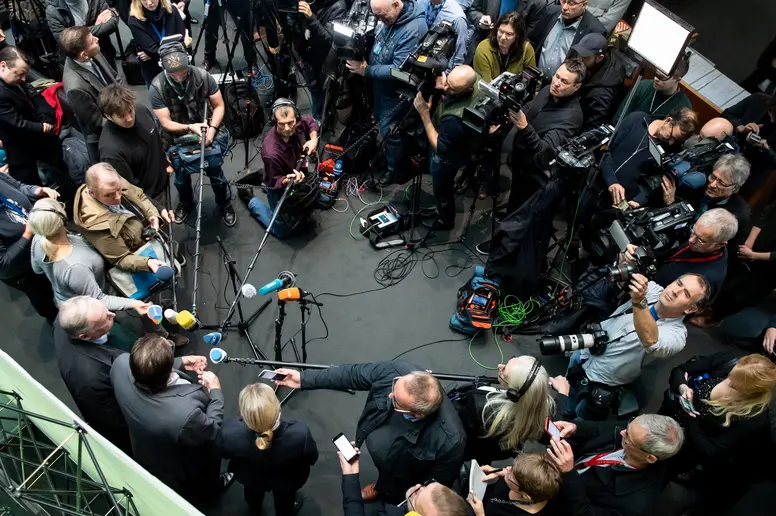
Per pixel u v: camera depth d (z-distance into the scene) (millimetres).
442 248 4539
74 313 2549
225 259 3977
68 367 2674
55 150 4277
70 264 2963
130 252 3234
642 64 4441
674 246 3398
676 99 4023
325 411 3547
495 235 3830
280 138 4051
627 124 3812
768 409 2547
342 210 4793
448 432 2414
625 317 3055
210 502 3135
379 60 4445
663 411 2902
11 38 6035
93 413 2779
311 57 5121
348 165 5000
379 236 4508
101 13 5148
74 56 3732
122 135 3594
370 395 2643
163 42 3891
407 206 4805
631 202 3615
